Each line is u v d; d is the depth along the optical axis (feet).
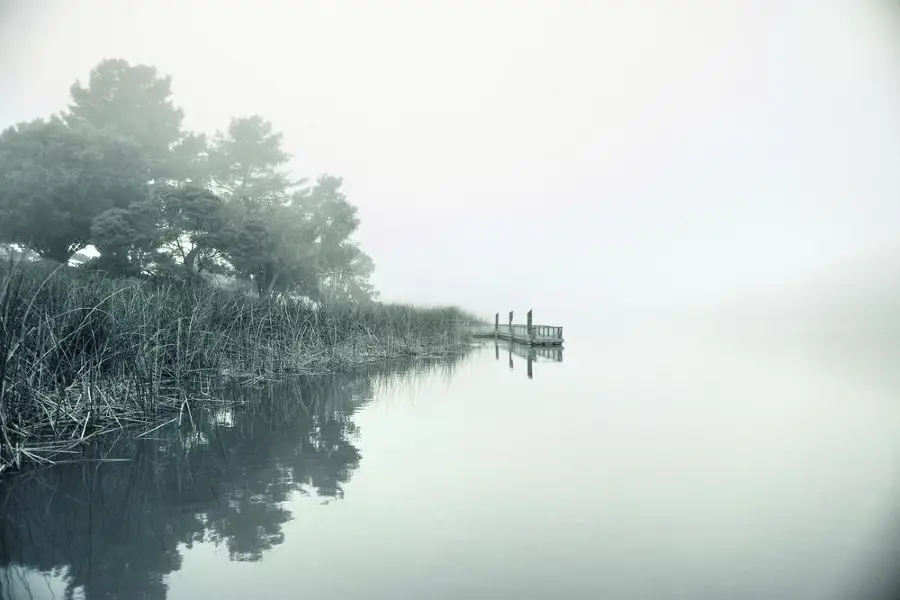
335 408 38.68
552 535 17.35
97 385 30.91
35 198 83.05
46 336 29.68
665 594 13.69
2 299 24.71
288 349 56.80
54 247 91.35
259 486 21.86
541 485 22.35
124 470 23.76
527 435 31.32
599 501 20.48
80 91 114.11
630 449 28.25
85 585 14.03
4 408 24.56
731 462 25.98
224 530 17.57
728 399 45.11
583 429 32.94
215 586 13.97
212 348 43.24
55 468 23.95
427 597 13.46
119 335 33.32
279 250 105.81
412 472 23.97
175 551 16.06
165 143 118.62
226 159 121.39
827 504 20.27
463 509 19.54
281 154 127.34
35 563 15.21
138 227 85.81
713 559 15.69
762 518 18.85
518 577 14.55
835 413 38.78
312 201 133.08
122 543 16.58
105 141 91.35
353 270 144.66
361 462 25.52
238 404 39.09
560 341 113.91
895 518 18.80
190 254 95.71
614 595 13.62
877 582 14.29
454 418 35.88
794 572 14.89
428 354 82.64
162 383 38.47
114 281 47.52
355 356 67.97
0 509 19.21
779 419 36.47
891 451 28.04
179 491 21.21
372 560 15.51
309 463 25.16
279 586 13.98
